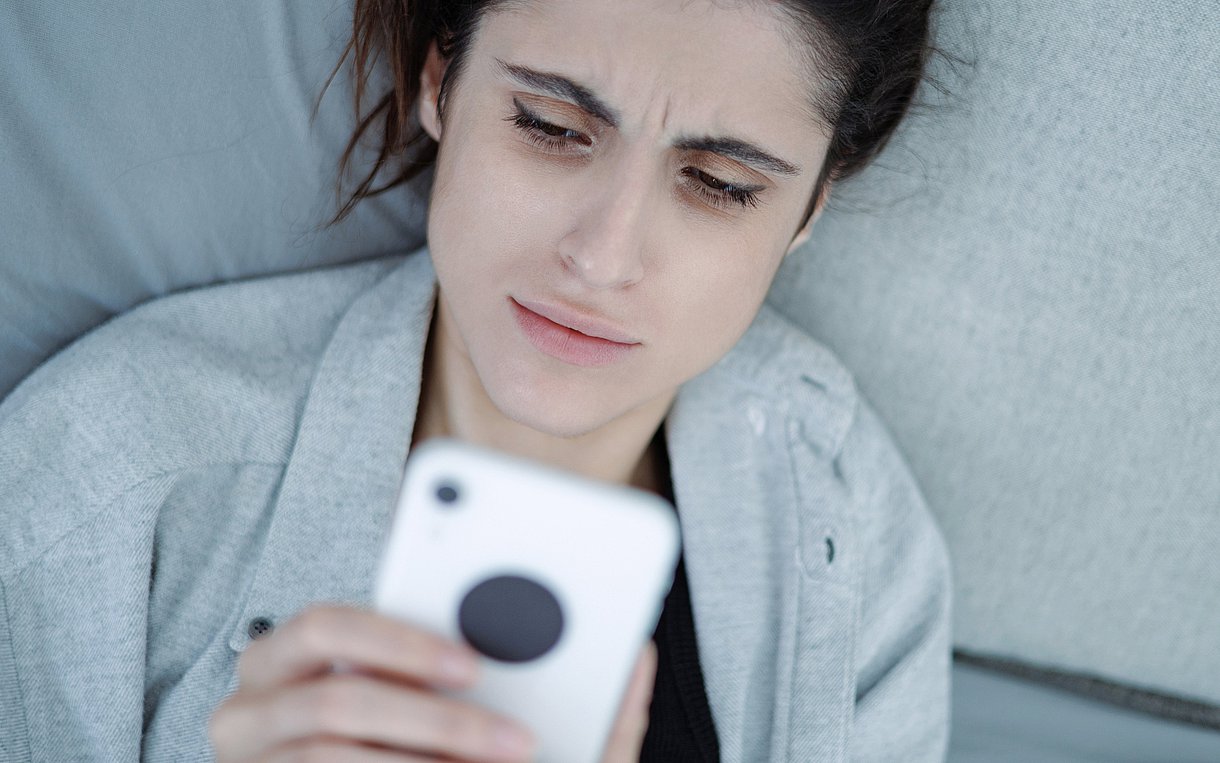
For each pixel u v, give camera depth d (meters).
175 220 0.74
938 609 0.86
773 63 0.56
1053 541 0.92
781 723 0.77
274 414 0.71
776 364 0.83
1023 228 0.81
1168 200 0.78
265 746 0.45
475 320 0.63
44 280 0.73
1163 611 0.93
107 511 0.65
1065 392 0.86
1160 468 0.87
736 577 0.80
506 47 0.57
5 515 0.65
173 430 0.67
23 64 0.66
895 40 0.66
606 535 0.45
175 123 0.71
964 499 0.92
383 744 0.45
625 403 0.66
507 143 0.59
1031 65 0.76
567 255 0.58
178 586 0.69
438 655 0.43
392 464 0.70
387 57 0.73
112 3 0.66
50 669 0.66
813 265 0.86
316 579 0.69
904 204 0.82
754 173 0.60
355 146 0.76
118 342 0.70
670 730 0.77
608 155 0.59
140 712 0.67
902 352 0.88
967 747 0.92
